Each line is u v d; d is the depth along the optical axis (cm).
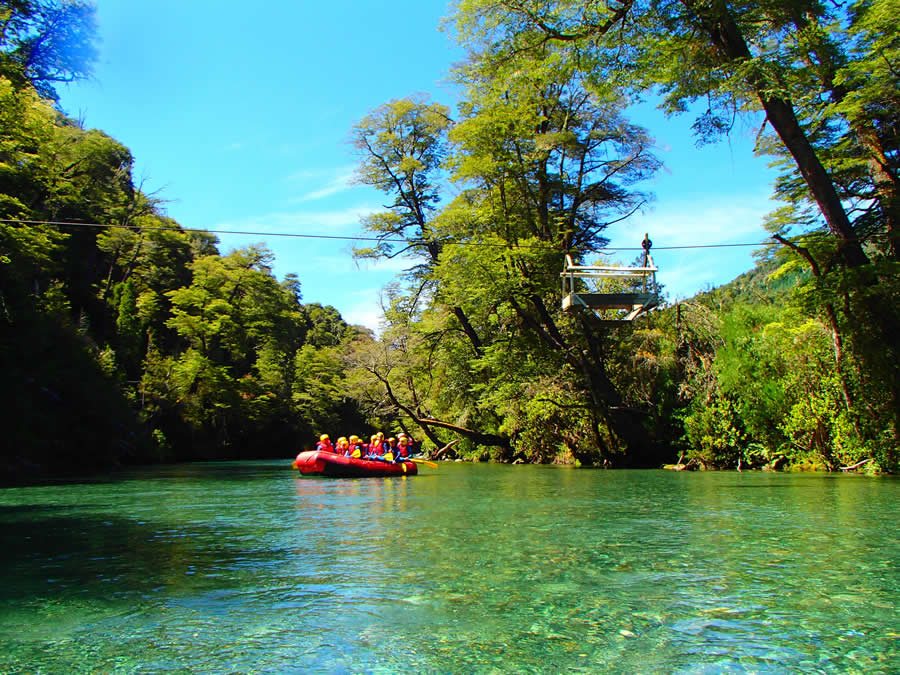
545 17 1947
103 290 4691
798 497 1254
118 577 610
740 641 426
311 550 743
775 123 1703
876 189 1967
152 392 4162
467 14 2122
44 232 2627
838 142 2077
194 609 505
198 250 6675
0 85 2089
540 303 2658
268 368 5741
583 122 2786
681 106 1783
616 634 441
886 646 416
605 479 1883
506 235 2720
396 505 1230
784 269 2270
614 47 1766
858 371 1769
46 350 2723
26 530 923
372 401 3931
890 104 1852
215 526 953
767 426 2144
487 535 843
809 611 489
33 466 2430
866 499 1206
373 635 443
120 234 4741
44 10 1672
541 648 416
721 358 2220
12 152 2472
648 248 1741
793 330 2033
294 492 1565
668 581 582
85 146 4397
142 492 1586
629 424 2564
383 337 3719
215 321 4762
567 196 2853
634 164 2723
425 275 3381
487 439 3366
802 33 1755
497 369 2923
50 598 538
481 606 509
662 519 981
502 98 2673
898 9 1612
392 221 3569
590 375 2555
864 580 580
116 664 393
